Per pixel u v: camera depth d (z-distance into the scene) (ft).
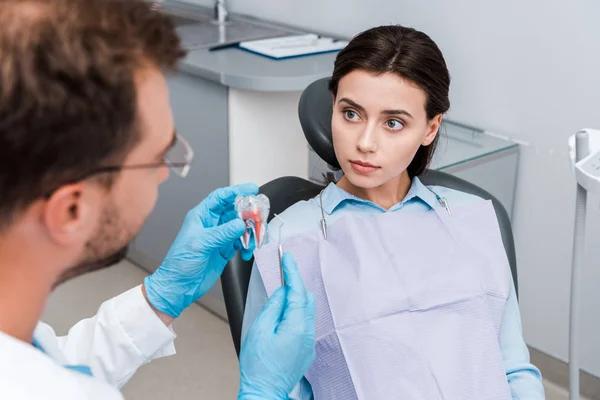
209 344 7.72
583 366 6.97
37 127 1.64
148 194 2.05
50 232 1.85
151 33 1.87
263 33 8.33
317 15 8.18
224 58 7.38
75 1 1.75
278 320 3.01
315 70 7.00
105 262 2.13
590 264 6.62
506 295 4.09
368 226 4.00
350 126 3.89
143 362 3.29
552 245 6.84
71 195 1.81
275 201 4.46
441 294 3.88
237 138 7.22
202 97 7.30
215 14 8.96
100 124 1.73
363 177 3.96
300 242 3.96
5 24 1.65
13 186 1.70
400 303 3.81
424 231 4.10
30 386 1.86
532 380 4.04
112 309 3.23
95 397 1.98
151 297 3.25
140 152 1.92
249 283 4.02
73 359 3.22
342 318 3.77
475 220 4.23
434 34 7.09
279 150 7.60
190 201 7.86
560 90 6.34
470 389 3.80
